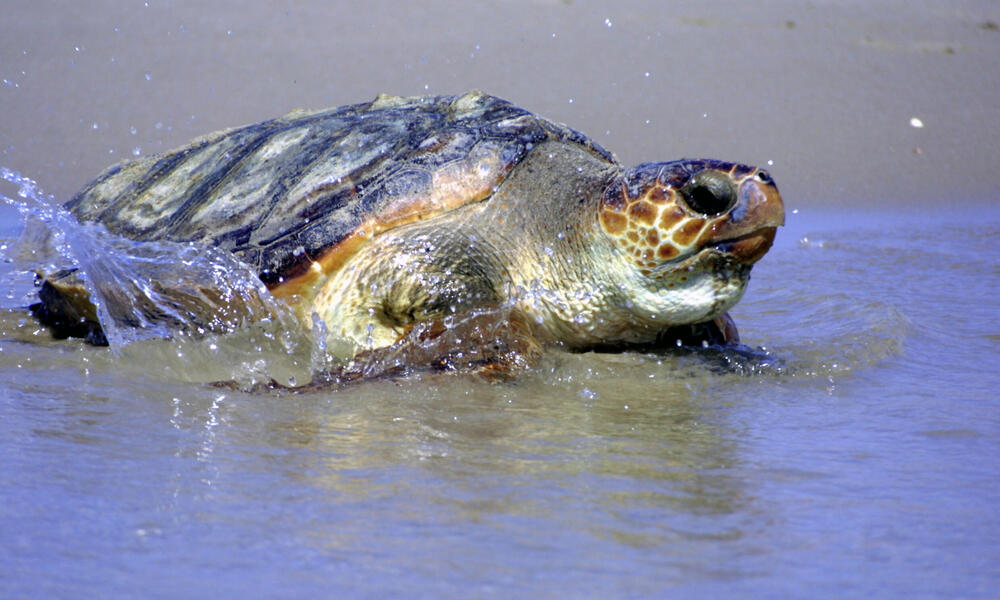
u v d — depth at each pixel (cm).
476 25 6769
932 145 5688
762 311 2730
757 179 1895
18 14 6375
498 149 2216
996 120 5978
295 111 2659
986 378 1953
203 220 2247
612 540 1044
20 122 4891
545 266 2119
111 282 2131
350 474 1250
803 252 3722
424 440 1431
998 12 7575
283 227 2142
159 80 5506
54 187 4266
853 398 1786
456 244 2098
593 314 2098
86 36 6094
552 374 1911
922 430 1554
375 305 2075
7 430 1420
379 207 2114
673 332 2161
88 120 4962
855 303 2675
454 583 921
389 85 5525
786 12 7475
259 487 1188
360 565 957
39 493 1145
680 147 5266
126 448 1345
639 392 1819
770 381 1920
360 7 7062
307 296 2134
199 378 1873
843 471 1327
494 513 1116
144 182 2494
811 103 6056
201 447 1361
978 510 1170
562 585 924
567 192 2141
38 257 2298
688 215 1922
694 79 6206
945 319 2539
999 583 960
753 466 1342
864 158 5516
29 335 2250
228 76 5606
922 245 3838
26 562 947
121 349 2014
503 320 1983
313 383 1781
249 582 913
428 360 1884
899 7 7644
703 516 1130
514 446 1415
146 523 1059
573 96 5731
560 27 6825
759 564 993
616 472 1295
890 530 1098
